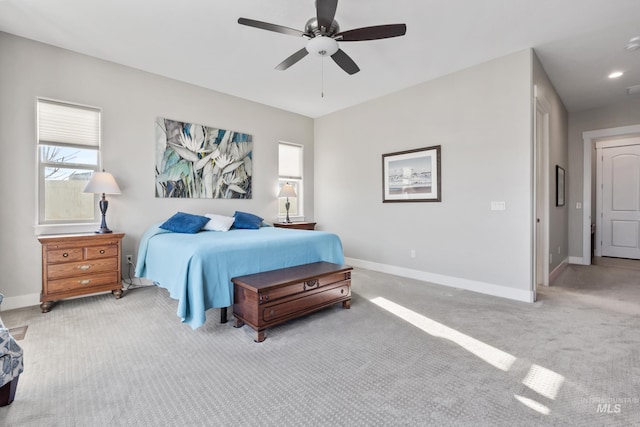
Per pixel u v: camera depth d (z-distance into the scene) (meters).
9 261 2.98
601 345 2.18
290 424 1.42
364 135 4.93
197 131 4.26
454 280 3.83
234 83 4.19
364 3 2.49
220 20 2.76
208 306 2.42
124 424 1.42
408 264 4.34
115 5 2.55
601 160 6.00
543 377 1.79
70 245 3.01
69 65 3.30
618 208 5.88
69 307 3.04
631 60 3.48
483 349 2.15
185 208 4.18
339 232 5.38
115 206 3.62
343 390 1.69
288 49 3.27
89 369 1.90
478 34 2.95
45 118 3.20
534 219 3.23
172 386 1.73
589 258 5.23
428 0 2.46
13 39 3.00
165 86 3.98
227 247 2.59
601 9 2.56
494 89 3.46
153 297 3.38
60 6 2.56
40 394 1.64
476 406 1.54
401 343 2.26
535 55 3.34
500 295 3.43
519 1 2.47
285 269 2.89
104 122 3.53
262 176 5.05
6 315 2.81
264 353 2.12
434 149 4.00
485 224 3.55
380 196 4.71
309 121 5.76
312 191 5.81
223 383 1.76
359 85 4.25
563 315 2.79
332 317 2.79
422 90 4.14
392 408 1.53
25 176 3.07
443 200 3.94
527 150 3.22
